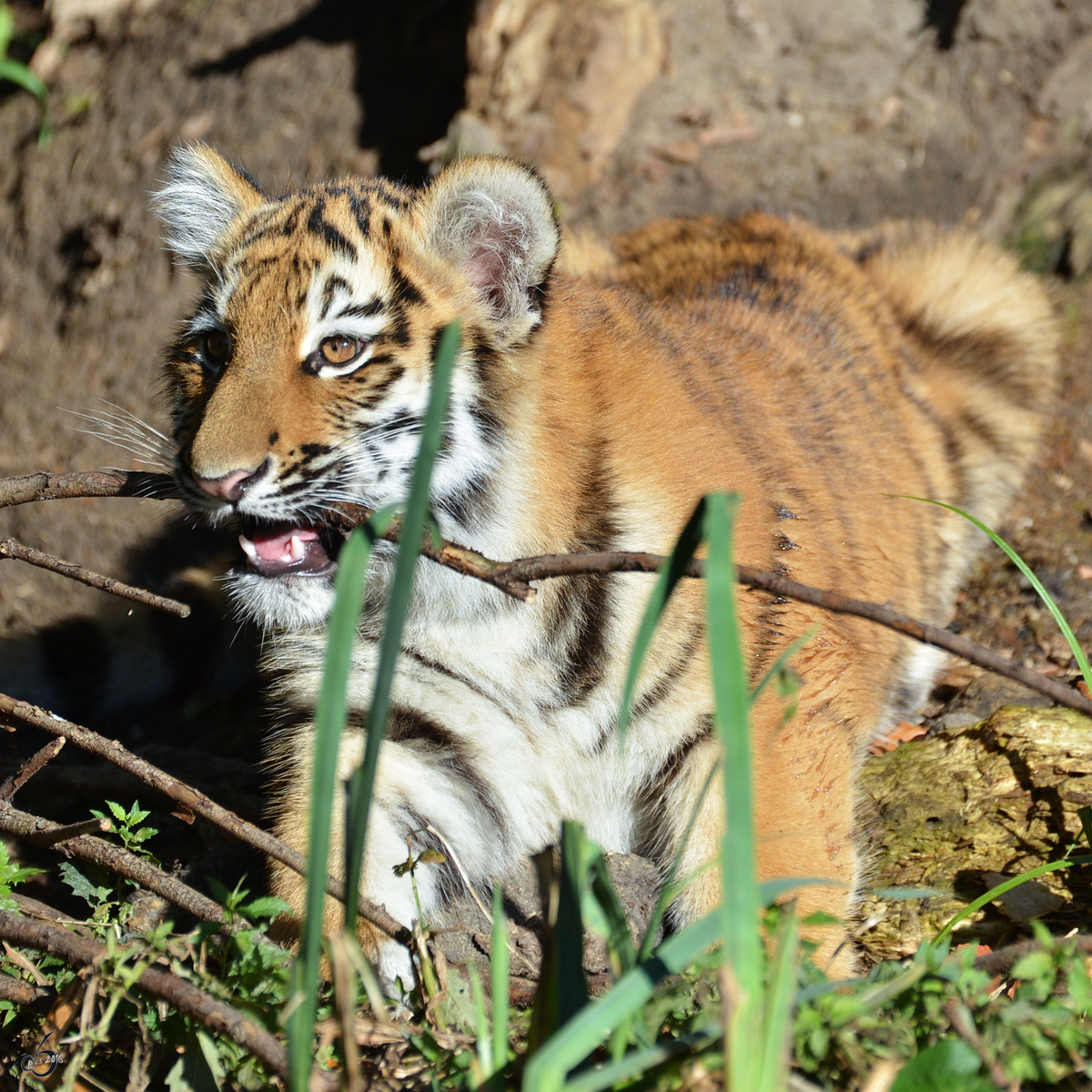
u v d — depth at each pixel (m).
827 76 12.85
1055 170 11.96
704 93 12.80
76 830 5.07
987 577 9.09
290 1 14.98
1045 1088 3.78
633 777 6.29
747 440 6.70
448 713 6.32
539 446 5.88
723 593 2.91
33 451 12.02
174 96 14.57
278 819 6.50
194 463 5.30
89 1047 3.98
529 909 6.36
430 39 13.79
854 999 3.66
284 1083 3.65
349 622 3.28
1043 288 10.85
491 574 4.31
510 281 5.84
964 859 6.18
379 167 13.30
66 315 13.10
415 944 4.73
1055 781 6.36
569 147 12.38
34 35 15.98
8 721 5.52
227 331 5.78
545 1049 2.86
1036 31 12.47
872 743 7.50
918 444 8.57
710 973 4.07
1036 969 3.86
